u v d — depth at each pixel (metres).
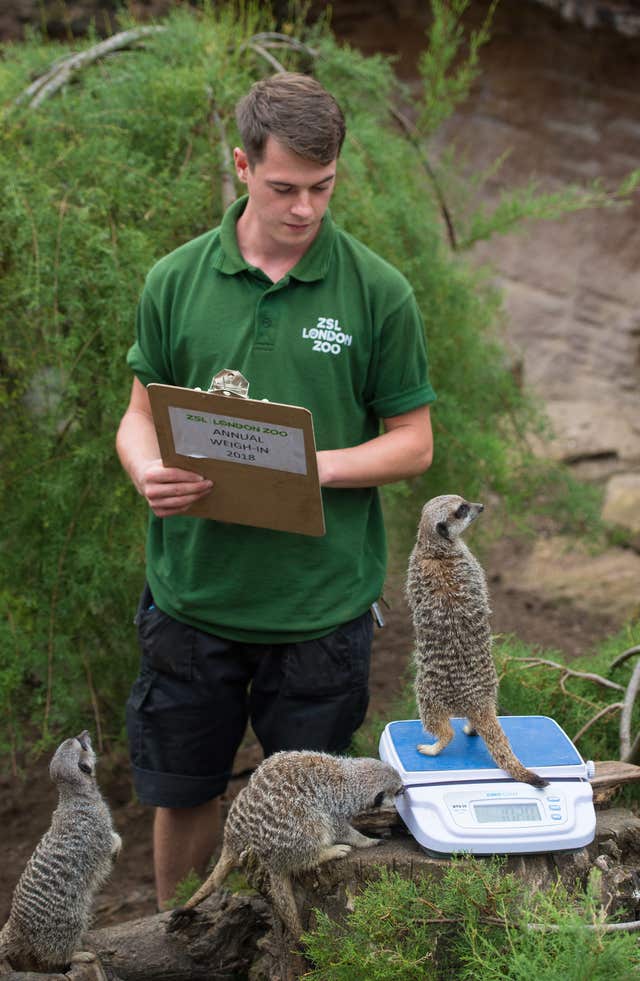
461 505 2.47
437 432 4.87
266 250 2.80
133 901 3.97
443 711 2.54
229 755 3.28
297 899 2.67
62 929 2.67
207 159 4.21
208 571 2.95
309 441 2.41
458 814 2.46
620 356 9.11
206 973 3.02
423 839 2.46
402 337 2.87
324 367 2.82
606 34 8.18
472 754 2.63
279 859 2.56
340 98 4.87
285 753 2.69
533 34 8.55
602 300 9.14
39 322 4.02
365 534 3.03
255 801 2.61
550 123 8.94
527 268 9.41
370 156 4.80
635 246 8.91
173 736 3.15
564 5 7.72
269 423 2.42
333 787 2.56
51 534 4.16
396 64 8.98
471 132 9.23
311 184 2.57
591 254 9.12
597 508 6.32
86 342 3.95
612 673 3.77
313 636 2.96
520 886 2.42
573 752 2.64
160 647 3.09
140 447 3.02
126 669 4.52
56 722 4.77
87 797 2.70
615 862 2.62
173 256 2.94
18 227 3.86
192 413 2.49
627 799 3.11
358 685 3.07
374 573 3.09
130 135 4.27
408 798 2.51
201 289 2.86
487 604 2.53
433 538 2.47
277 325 2.79
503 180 9.25
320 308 2.80
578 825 2.46
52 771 2.70
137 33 4.57
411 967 2.33
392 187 4.89
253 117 2.55
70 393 3.96
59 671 4.28
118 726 4.73
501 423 6.23
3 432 4.16
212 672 3.05
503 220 5.43
